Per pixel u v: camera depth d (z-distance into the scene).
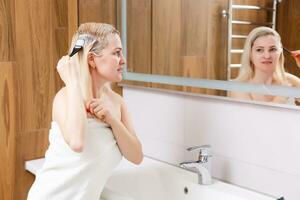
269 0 1.12
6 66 1.47
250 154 1.22
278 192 1.16
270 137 1.16
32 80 1.54
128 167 1.44
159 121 1.53
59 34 1.59
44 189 1.07
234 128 1.26
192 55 1.35
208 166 1.28
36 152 1.58
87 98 1.08
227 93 1.25
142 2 1.55
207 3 1.29
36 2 1.52
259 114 1.18
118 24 1.67
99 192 1.12
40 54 1.55
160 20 1.47
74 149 1.00
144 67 1.57
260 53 1.14
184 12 1.37
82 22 1.63
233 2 1.21
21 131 1.53
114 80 1.12
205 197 1.25
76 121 1.01
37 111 1.56
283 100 1.10
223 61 1.25
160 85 1.50
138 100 1.63
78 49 1.08
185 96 1.41
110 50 1.09
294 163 1.11
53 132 1.08
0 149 1.49
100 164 1.08
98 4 1.66
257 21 1.15
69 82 1.06
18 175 1.54
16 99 1.51
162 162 1.52
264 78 1.14
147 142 1.60
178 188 1.34
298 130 1.09
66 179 1.05
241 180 1.26
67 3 1.59
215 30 1.26
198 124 1.37
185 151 1.43
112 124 1.09
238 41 1.20
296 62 1.06
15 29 1.48
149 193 1.40
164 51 1.47
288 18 1.07
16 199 1.55
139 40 1.58
